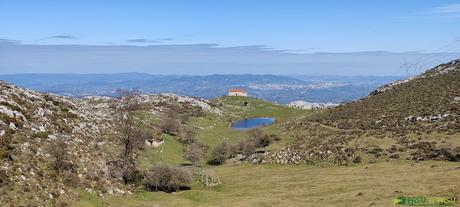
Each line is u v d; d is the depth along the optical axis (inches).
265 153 4562.0
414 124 4389.8
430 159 3430.1
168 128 5477.4
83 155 3127.5
